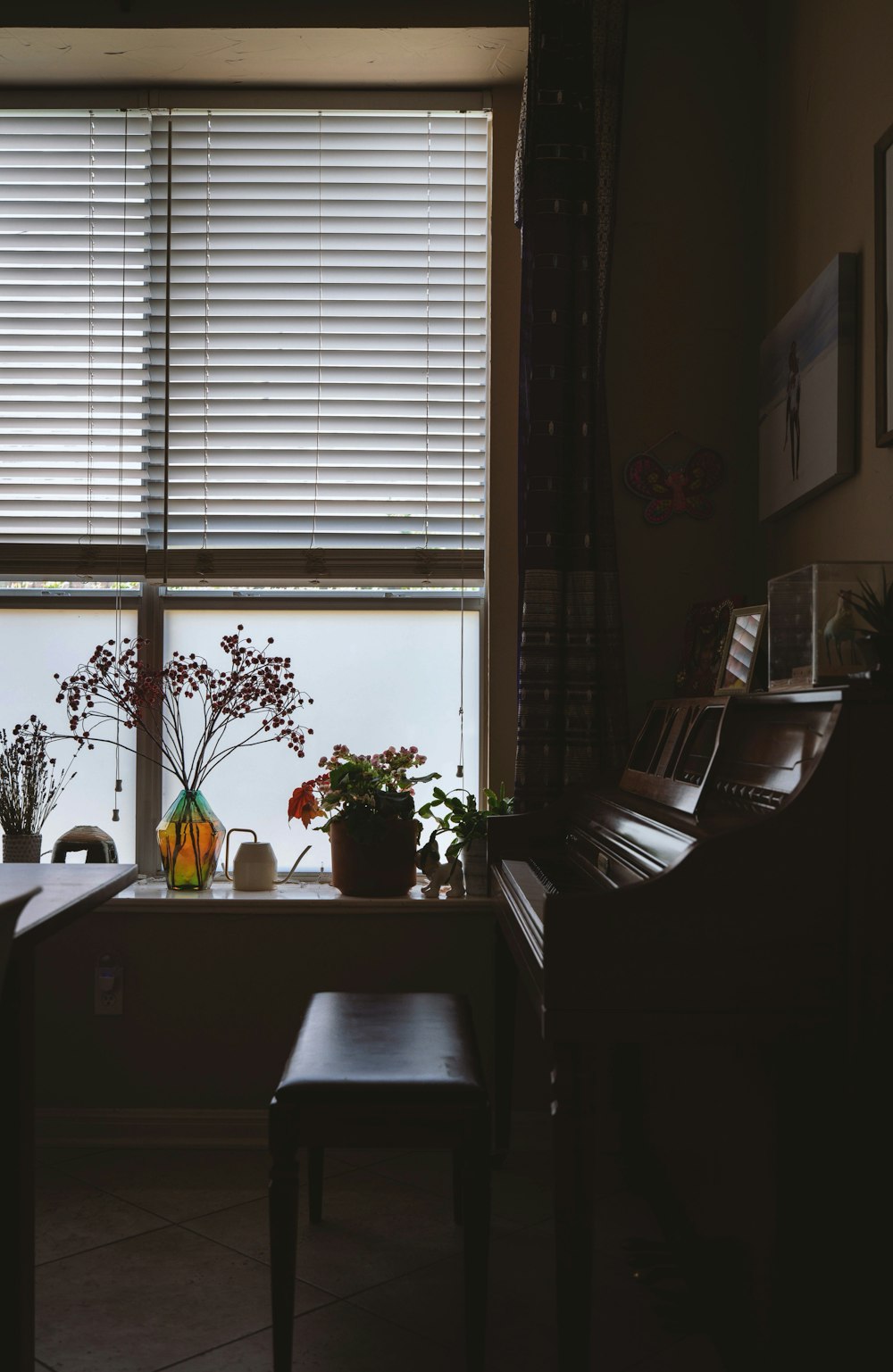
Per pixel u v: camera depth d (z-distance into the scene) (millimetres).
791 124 2754
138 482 3219
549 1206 2488
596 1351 1896
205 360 3217
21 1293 1628
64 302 3223
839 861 1506
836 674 1675
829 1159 1502
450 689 3221
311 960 2881
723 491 3002
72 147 3229
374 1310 2023
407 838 2926
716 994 1504
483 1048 2877
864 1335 1496
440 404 3201
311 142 3197
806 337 2451
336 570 3180
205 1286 2109
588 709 2805
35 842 2986
